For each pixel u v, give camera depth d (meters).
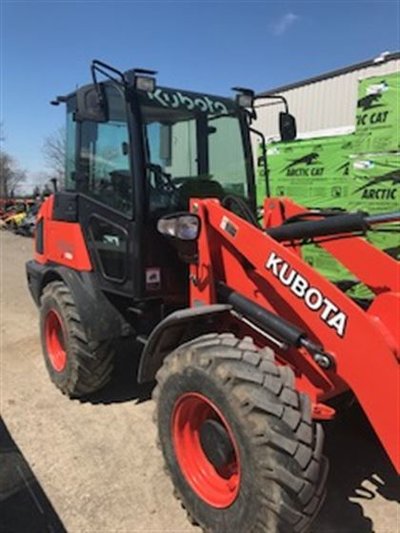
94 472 3.06
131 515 2.69
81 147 3.83
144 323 3.64
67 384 3.87
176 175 3.52
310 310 2.46
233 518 2.29
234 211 3.08
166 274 3.47
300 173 5.46
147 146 3.35
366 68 8.23
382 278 2.88
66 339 3.76
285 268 2.55
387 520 2.62
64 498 2.83
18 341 5.48
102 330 3.61
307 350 2.43
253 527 2.19
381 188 4.32
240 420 2.19
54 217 4.25
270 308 2.68
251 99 3.92
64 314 3.76
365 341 2.21
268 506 2.11
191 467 2.60
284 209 3.51
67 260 4.03
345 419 3.43
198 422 2.60
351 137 4.93
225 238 2.85
